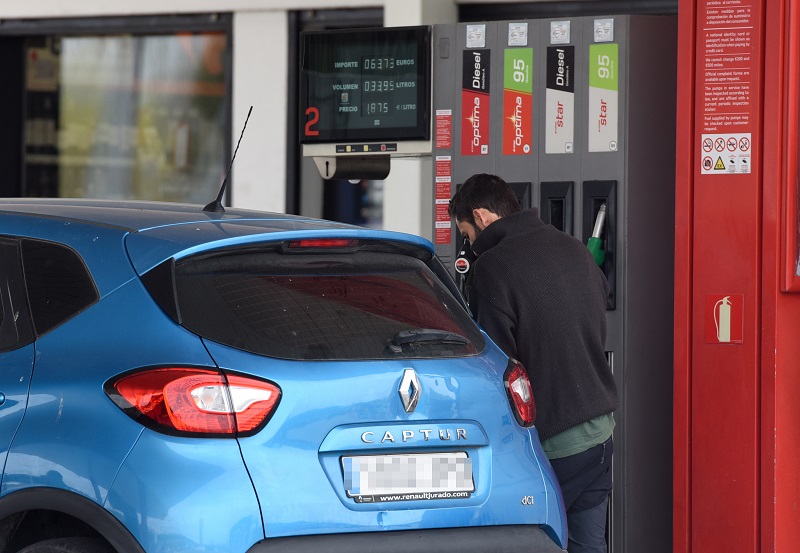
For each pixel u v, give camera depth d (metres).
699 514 18.98
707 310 18.84
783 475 18.59
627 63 20.38
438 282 14.73
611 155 20.45
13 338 13.53
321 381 12.64
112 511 12.09
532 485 13.78
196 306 12.70
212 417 12.14
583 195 20.62
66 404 12.67
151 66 35.50
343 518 12.52
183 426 12.09
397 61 21.72
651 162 20.50
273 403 12.36
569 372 16.52
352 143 22.05
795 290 18.39
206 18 34.25
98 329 12.92
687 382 19.02
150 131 35.62
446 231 21.59
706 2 18.69
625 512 20.34
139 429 12.18
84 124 36.25
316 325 13.05
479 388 13.62
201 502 11.94
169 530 11.85
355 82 22.02
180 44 35.19
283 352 12.66
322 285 13.52
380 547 12.66
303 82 22.34
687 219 18.97
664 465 20.64
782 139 18.31
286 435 12.38
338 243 13.75
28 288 13.70
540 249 16.80
